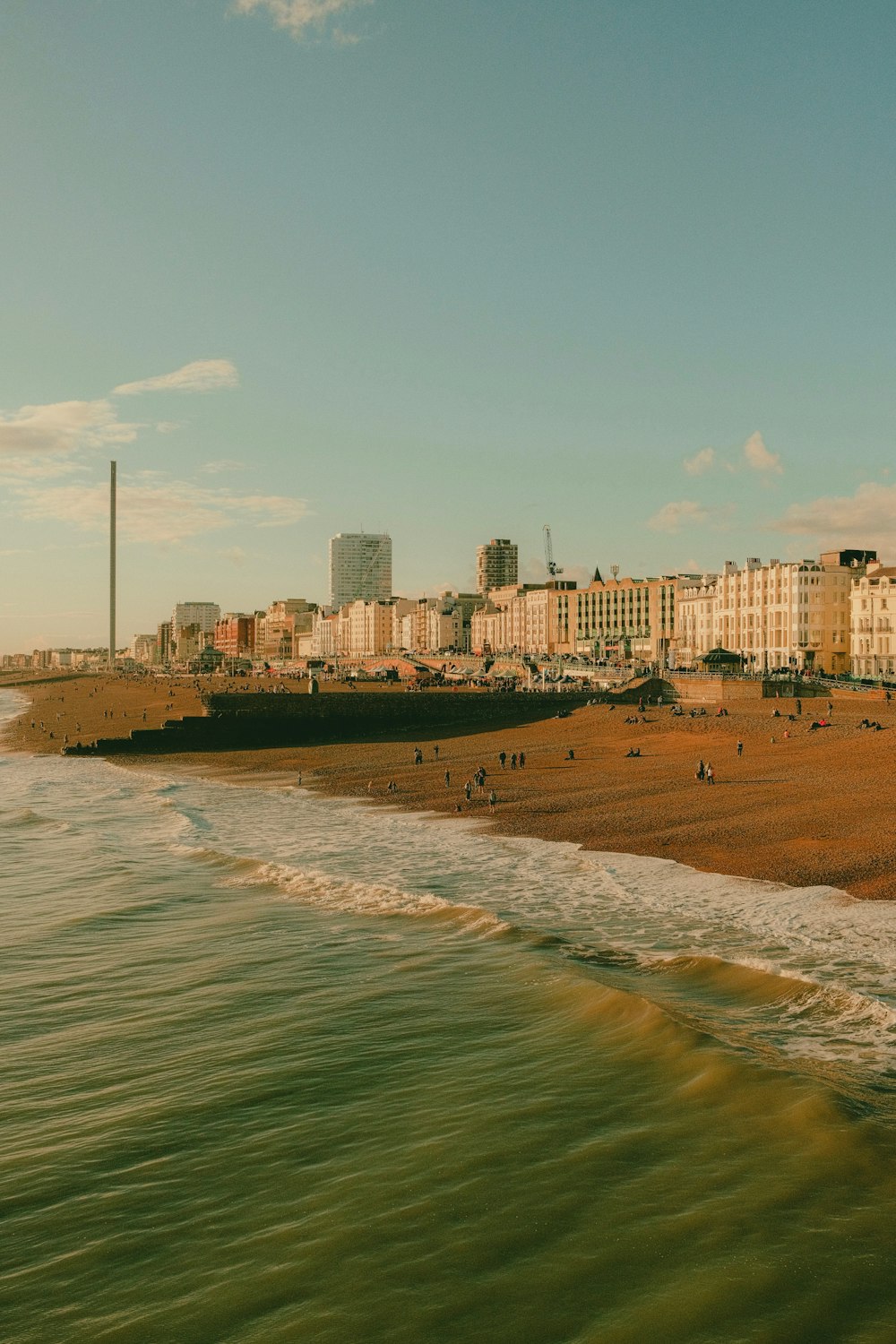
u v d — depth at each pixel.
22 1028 23.70
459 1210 15.17
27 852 47.84
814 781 57.72
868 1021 22.58
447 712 117.75
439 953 29.31
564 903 35.03
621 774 67.12
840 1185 15.46
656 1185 15.73
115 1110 19.06
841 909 32.81
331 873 41.09
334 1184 16.09
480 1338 12.26
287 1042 22.44
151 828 55.25
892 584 147.50
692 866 40.19
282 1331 12.51
